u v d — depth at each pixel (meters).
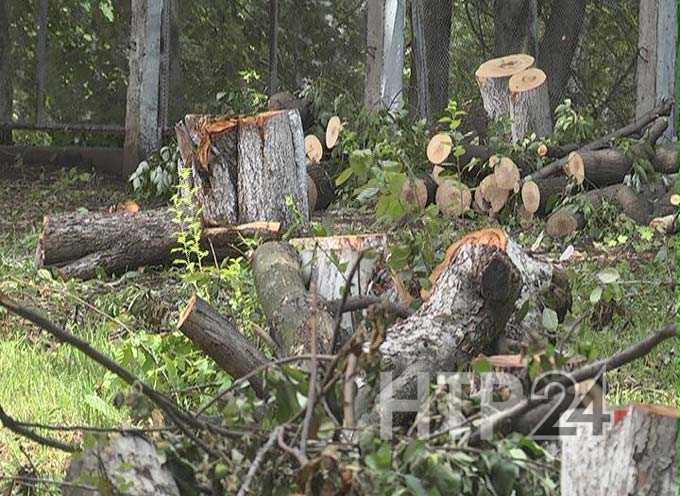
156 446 5.99
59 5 26.56
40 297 13.48
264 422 5.97
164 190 21.48
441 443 5.90
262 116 14.80
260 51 27.36
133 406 5.83
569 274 10.56
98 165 25.70
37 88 25.98
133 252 14.67
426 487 5.50
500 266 8.18
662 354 11.05
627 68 26.98
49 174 25.09
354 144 19.14
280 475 5.55
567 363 6.66
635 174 19.19
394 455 5.63
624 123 27.03
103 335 11.63
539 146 19.80
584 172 19.14
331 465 5.19
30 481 6.91
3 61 26.17
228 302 11.30
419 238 9.76
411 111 24.08
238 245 14.55
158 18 24.77
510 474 5.70
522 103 22.61
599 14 27.14
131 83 24.78
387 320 5.54
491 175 17.80
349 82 26.94
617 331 12.03
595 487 5.74
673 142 20.77
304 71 26.98
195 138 14.77
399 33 23.97
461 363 7.95
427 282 9.10
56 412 9.31
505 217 18.84
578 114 23.91
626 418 5.69
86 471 6.00
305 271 10.37
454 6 26.72
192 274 11.42
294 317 9.10
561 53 25.39
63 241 14.56
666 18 23.02
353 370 5.55
